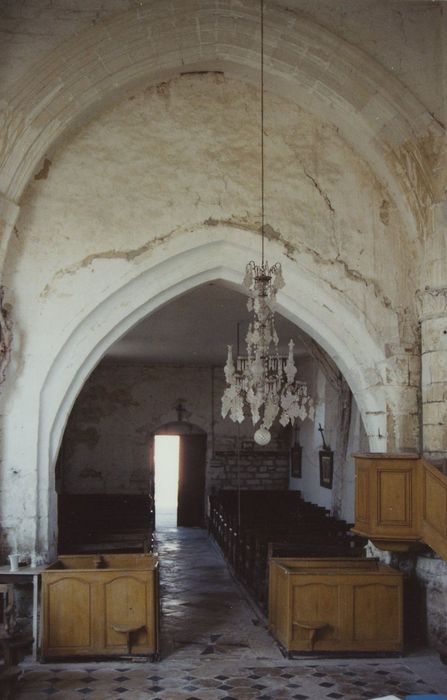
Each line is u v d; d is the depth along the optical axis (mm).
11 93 9617
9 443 10039
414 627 10141
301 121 10930
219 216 10617
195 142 10680
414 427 10789
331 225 10867
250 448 24281
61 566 9719
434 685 8078
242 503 19703
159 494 32031
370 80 10180
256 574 12156
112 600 8852
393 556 10469
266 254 10680
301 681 8172
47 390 10281
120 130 10539
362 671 8547
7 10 9789
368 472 9312
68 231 10320
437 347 10117
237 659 8961
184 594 12789
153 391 24062
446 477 8586
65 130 10148
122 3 9930
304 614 9039
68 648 8766
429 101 10258
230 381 9117
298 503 19266
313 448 20797
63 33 9828
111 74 10031
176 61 10281
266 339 8344
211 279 11055
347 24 10305
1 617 9531
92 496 21109
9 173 9734
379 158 10594
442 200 10211
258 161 10773
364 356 10969
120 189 10477
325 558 10023
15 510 9992
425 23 10398
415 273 10914
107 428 23828
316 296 10852
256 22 10016
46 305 10219
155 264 10438
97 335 10445
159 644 9164
